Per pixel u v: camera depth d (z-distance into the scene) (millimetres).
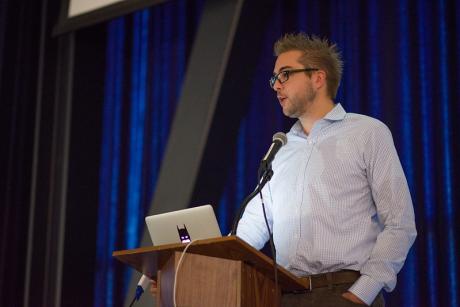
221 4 7805
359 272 4805
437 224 7484
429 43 7934
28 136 9328
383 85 8055
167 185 7602
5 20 9555
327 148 5180
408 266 7492
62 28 9023
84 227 8953
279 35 8773
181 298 4230
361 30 8336
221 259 4246
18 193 9234
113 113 9461
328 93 5473
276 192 5285
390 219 4828
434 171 7621
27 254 8891
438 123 7711
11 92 9414
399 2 8172
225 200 8617
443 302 7301
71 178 8938
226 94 7566
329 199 4992
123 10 8305
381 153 4996
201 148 7453
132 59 9547
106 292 9023
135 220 9117
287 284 4562
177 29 9406
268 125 8594
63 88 9188
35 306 8727
